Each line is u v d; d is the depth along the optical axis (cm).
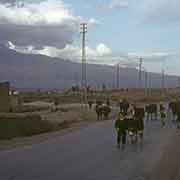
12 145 2339
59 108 6191
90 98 10612
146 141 2569
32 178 1354
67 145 2355
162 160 1803
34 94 12738
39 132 3180
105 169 1551
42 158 1833
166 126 3703
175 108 4312
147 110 4497
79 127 3691
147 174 1470
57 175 1413
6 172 1469
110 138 2753
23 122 3186
